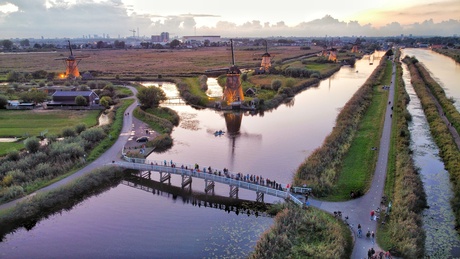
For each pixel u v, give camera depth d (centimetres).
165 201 6769
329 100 15850
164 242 5309
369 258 4434
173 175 7906
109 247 5222
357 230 5075
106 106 13675
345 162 7900
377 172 7219
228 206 6519
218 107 14362
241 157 8912
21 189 6556
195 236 5459
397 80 18925
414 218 5334
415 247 4609
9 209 5944
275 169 8069
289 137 10612
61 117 12156
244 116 13262
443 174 7450
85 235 5569
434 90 15250
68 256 5028
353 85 19800
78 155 8188
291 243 4753
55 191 6531
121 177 7725
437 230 5406
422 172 7544
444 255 4800
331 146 8462
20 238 5509
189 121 12494
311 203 5912
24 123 11269
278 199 6581
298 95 17138
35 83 18850
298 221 5234
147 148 9325
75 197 6762
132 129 10838
